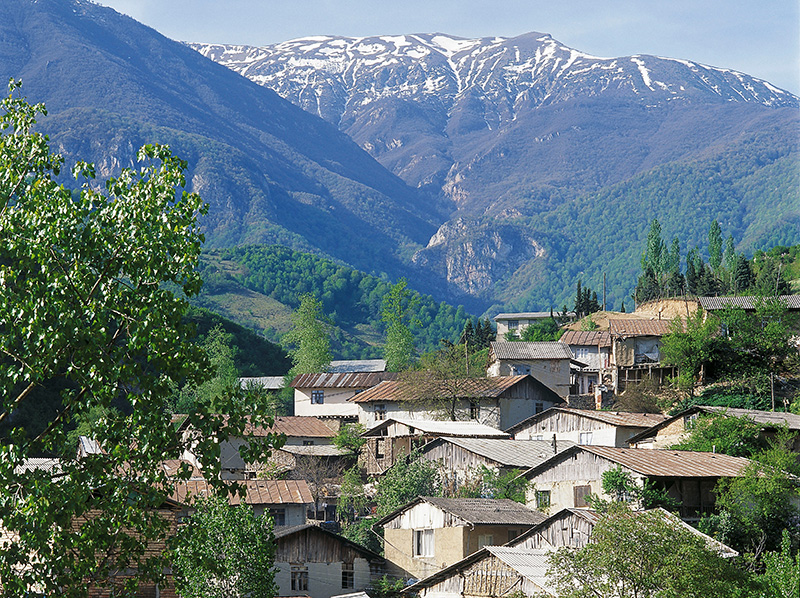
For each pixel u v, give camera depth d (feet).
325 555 205.05
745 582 115.75
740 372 325.62
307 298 539.29
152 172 89.45
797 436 220.43
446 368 352.90
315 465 297.12
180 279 88.43
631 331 380.99
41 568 82.64
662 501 179.01
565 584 122.42
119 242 86.28
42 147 91.40
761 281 573.74
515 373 402.72
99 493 87.30
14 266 86.48
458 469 249.55
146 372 88.99
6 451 81.76
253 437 89.10
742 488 176.65
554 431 280.72
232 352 528.63
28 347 83.15
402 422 295.07
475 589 170.50
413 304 558.97
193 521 93.81
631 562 113.09
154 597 146.51
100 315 84.33
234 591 151.33
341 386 402.31
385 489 249.55
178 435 87.81
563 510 171.53
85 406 84.48
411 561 208.74
